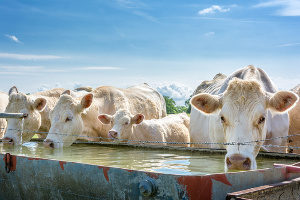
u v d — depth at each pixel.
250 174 2.80
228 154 4.55
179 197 2.50
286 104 5.00
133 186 2.76
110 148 6.89
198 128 7.75
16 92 8.95
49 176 3.43
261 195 2.64
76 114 7.97
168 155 5.86
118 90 10.18
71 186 3.25
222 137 6.43
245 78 6.58
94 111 9.02
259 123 4.84
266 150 5.89
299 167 3.09
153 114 11.19
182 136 9.09
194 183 2.48
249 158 4.45
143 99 11.14
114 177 2.89
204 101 5.36
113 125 8.19
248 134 4.67
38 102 8.41
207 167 4.78
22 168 3.72
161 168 4.75
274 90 6.75
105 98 9.64
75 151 6.71
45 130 9.57
